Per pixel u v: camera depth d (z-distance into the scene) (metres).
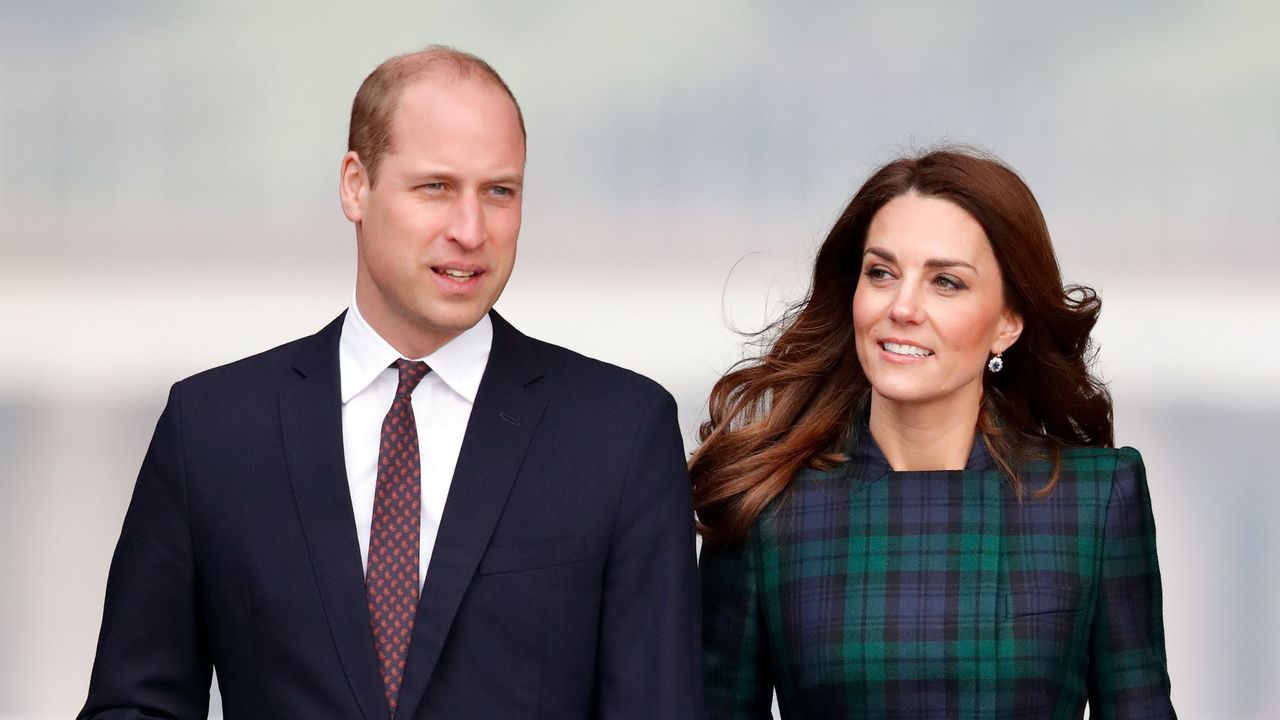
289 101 42.62
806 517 10.89
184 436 9.71
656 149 41.22
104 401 38.72
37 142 42.66
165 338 40.97
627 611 9.56
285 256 42.56
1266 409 36.25
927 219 10.40
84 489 32.88
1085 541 10.62
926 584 10.56
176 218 42.28
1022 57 40.25
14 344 40.31
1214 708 24.19
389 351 9.62
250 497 9.50
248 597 9.40
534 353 9.94
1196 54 39.75
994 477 10.79
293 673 9.28
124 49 42.62
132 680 9.56
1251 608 27.11
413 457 9.45
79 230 42.66
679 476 9.89
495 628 9.27
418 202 9.09
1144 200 40.09
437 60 9.30
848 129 40.72
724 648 10.96
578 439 9.67
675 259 40.97
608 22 41.25
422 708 9.13
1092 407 11.31
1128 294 39.66
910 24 40.38
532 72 41.53
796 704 10.73
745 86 40.78
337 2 42.34
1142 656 10.69
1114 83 40.16
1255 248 39.62
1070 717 10.57
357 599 9.23
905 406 10.79
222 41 42.72
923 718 10.41
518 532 9.41
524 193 41.28
